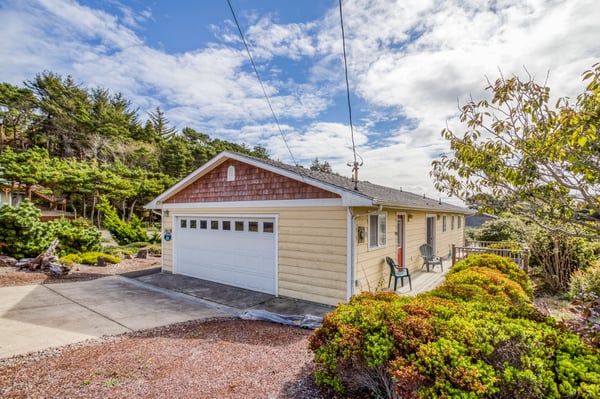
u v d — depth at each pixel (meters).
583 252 7.39
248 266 8.16
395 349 2.71
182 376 3.43
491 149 3.38
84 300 6.93
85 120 37.75
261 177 7.88
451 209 12.98
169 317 5.87
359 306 3.38
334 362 2.88
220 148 52.62
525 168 3.04
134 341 4.59
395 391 2.52
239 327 5.29
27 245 10.41
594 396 1.97
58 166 28.06
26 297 6.99
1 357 3.96
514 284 4.77
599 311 2.64
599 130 2.57
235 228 8.49
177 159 40.94
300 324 5.39
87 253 12.06
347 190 6.15
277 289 7.46
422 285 8.63
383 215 8.15
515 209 3.43
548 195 3.12
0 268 9.38
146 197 32.84
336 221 6.55
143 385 3.23
